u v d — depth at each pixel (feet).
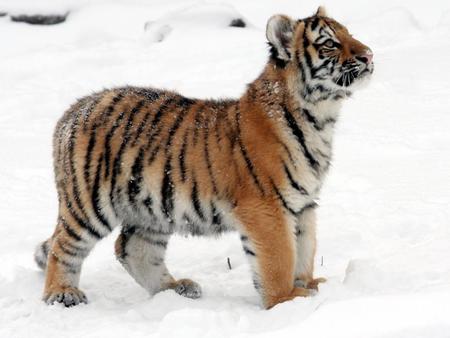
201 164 35.09
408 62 83.41
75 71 94.27
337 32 35.14
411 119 67.26
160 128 36.22
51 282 37.11
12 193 57.31
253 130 34.40
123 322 32.32
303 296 33.76
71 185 36.99
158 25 109.40
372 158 58.95
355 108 71.20
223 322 30.32
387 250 41.06
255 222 34.12
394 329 26.68
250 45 100.83
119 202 36.96
